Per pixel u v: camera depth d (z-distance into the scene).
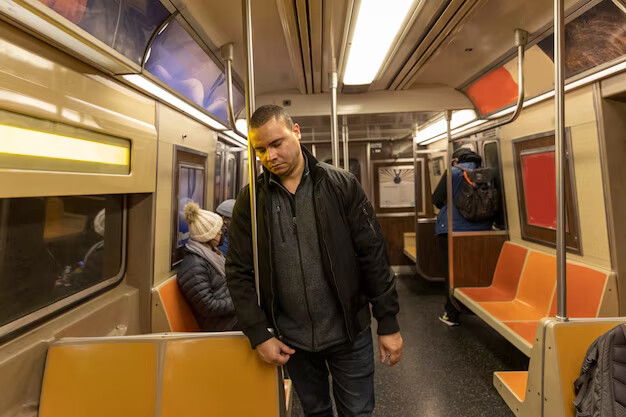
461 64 2.87
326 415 1.50
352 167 6.14
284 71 2.91
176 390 1.27
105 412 1.27
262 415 1.24
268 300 1.30
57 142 1.29
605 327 1.49
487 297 3.33
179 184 2.43
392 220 6.06
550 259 2.92
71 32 1.17
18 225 1.31
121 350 1.31
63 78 1.31
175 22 1.78
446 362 2.91
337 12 1.84
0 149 1.05
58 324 1.46
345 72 2.79
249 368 1.27
